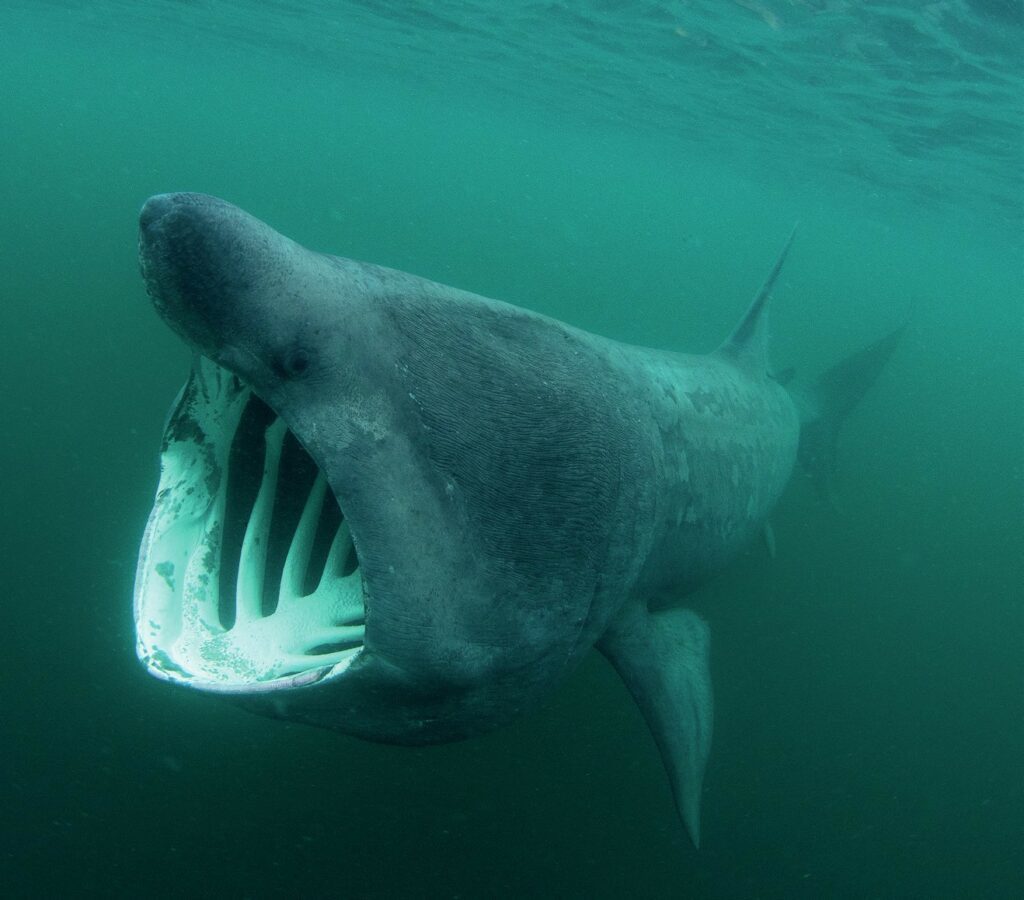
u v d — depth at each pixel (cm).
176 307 194
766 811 653
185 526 214
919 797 719
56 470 881
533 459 257
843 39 1309
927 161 2044
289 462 263
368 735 255
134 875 492
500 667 251
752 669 807
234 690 188
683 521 414
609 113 2839
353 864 526
